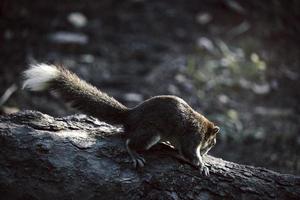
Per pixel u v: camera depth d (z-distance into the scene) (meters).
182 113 5.92
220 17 17.47
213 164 5.80
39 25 16.02
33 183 5.40
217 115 11.86
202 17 17.12
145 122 5.82
